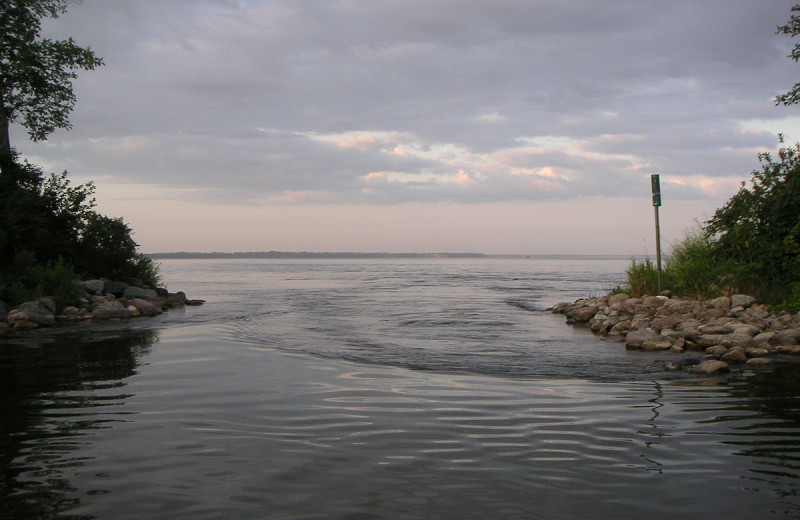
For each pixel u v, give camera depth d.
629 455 5.10
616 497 4.21
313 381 8.12
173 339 12.41
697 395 7.35
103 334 13.35
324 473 4.66
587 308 15.89
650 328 12.39
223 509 4.00
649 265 18.19
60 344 11.81
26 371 8.91
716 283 15.38
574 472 4.69
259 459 4.98
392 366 9.32
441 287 33.88
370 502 4.11
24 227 19.27
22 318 14.91
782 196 14.41
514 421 6.16
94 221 23.75
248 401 6.99
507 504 4.08
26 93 24.73
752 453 5.14
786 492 4.30
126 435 5.66
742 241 15.22
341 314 17.80
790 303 13.04
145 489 4.34
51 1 24.47
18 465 4.85
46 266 19.25
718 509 4.01
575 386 7.90
